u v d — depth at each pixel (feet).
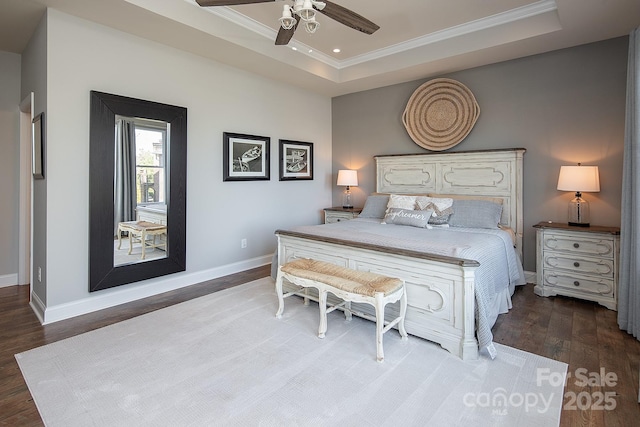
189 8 10.11
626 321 8.64
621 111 10.96
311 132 17.84
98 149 9.95
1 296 11.35
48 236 9.27
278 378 6.68
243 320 9.44
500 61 13.17
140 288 11.25
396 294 7.77
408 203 13.51
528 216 12.84
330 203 19.27
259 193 15.25
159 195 11.46
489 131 13.64
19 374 6.82
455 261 7.36
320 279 8.30
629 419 5.53
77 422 5.47
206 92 12.89
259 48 12.30
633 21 9.87
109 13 9.34
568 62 11.84
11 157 12.30
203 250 13.10
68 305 9.68
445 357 7.45
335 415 5.63
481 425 5.41
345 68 15.85
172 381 6.58
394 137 16.57
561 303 10.66
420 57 13.44
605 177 11.28
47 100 9.08
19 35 10.53
